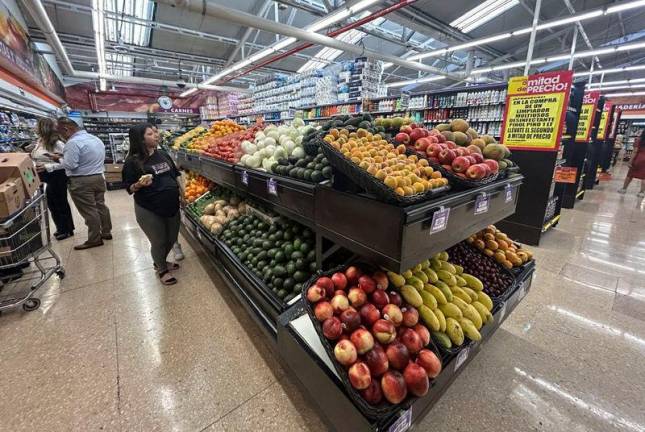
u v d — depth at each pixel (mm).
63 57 7926
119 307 2219
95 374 1599
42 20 5477
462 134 1584
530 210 3465
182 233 3928
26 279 2646
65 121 3412
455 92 5418
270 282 1736
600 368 1629
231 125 3898
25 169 2184
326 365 1086
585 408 1395
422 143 1401
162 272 2588
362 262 1291
